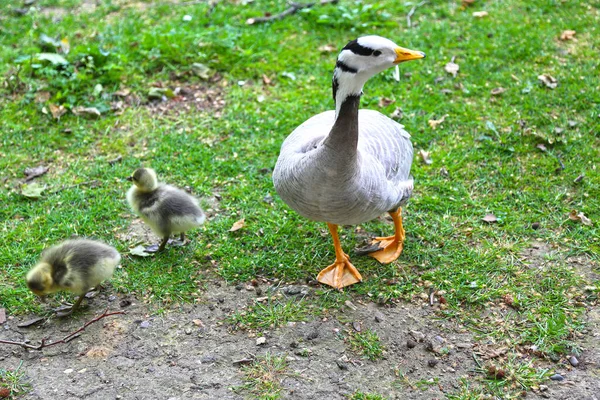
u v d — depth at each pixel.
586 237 5.76
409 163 5.42
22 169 6.80
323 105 7.70
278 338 4.89
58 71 8.12
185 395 4.39
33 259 5.63
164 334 4.94
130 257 5.69
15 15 9.72
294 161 4.72
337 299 5.23
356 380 4.51
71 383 4.49
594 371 4.54
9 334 4.94
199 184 6.57
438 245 5.79
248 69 8.38
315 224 6.07
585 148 6.79
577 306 5.10
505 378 4.50
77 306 5.13
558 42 8.61
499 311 5.09
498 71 8.16
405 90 7.92
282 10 9.72
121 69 8.16
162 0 10.12
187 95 8.02
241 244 5.85
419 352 4.75
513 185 6.45
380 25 9.23
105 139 7.25
